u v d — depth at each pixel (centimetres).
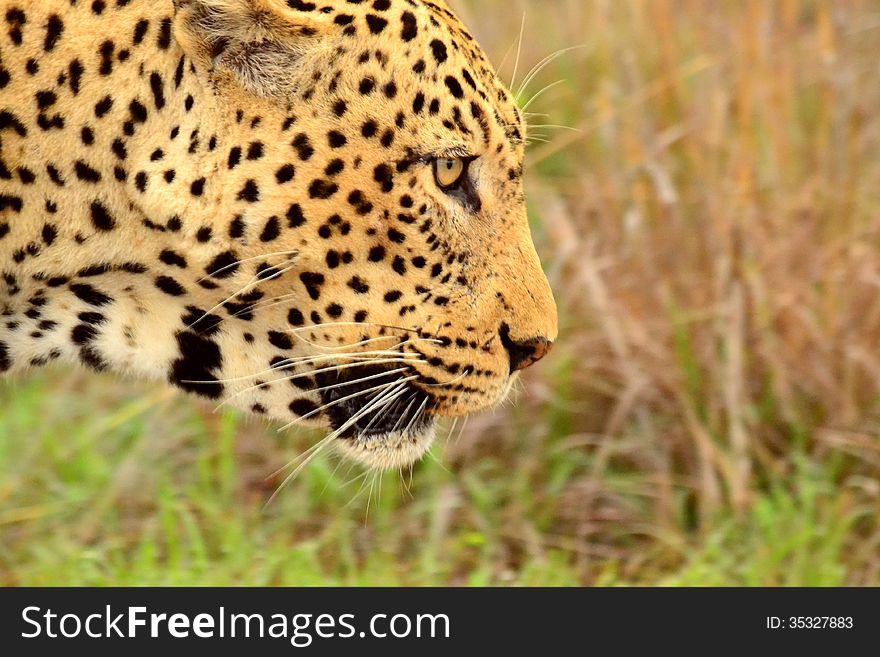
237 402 1262
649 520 1781
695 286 1916
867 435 1803
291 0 1152
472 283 1230
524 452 1886
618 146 2114
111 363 1226
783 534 1678
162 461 1914
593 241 2000
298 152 1145
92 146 1135
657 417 1856
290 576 1620
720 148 2028
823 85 2112
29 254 1163
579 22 2361
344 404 1280
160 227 1148
